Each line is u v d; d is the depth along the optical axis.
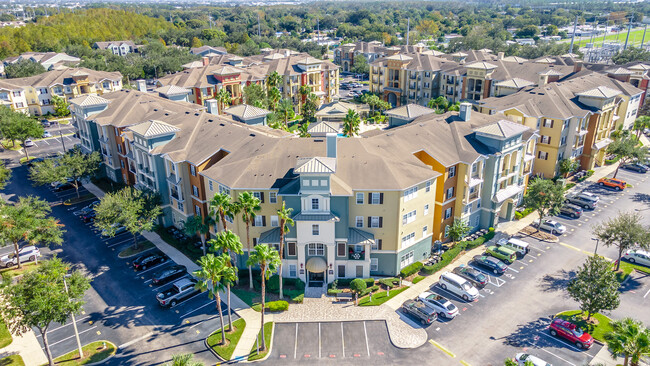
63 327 51.38
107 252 67.00
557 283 58.19
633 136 102.94
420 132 69.50
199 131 73.06
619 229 57.62
